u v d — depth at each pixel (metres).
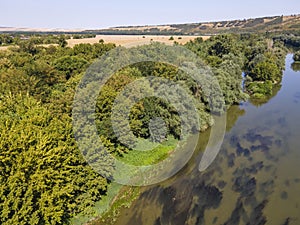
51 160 19.39
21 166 18.06
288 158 32.69
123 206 25.03
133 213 24.34
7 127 19.92
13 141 18.97
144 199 26.05
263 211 24.47
